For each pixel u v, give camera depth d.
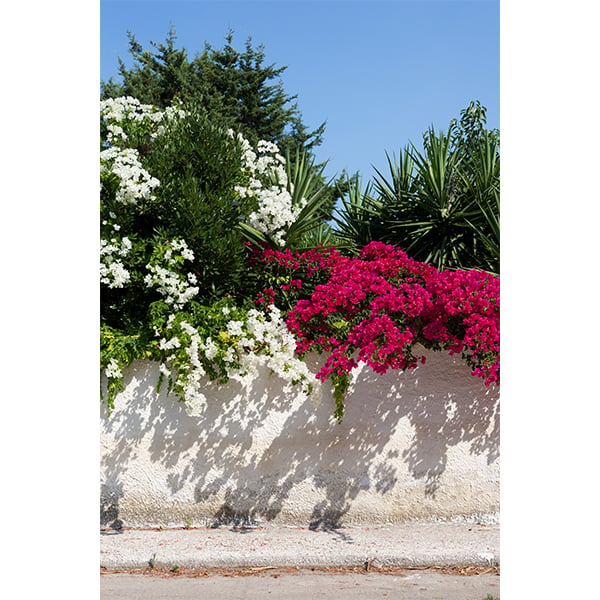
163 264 5.05
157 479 4.98
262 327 4.80
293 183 6.88
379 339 4.70
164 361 5.00
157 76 22.30
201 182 5.44
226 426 5.00
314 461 4.99
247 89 23.03
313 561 4.24
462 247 6.80
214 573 4.14
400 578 4.04
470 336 4.71
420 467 4.99
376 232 7.22
